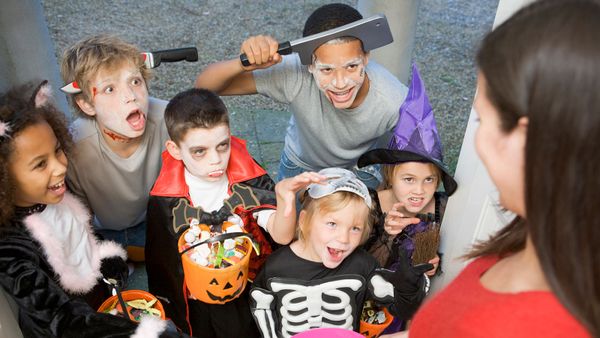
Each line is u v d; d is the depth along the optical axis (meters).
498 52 0.58
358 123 2.04
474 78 4.57
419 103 1.76
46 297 1.45
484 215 1.62
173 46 4.80
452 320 0.75
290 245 1.71
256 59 1.83
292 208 1.61
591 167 0.52
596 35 0.52
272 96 2.09
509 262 0.76
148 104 1.98
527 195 0.57
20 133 1.40
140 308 1.73
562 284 0.58
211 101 1.64
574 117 0.51
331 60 1.79
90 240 1.76
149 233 1.85
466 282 0.81
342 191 1.57
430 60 4.79
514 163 0.61
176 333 1.49
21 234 1.48
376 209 1.89
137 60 1.82
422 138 1.75
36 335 1.64
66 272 1.57
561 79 0.52
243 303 1.86
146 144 2.00
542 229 0.57
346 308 1.69
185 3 5.59
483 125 0.63
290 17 5.41
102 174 1.98
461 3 5.90
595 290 0.57
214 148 1.64
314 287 1.65
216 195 1.79
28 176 1.44
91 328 1.45
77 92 1.82
